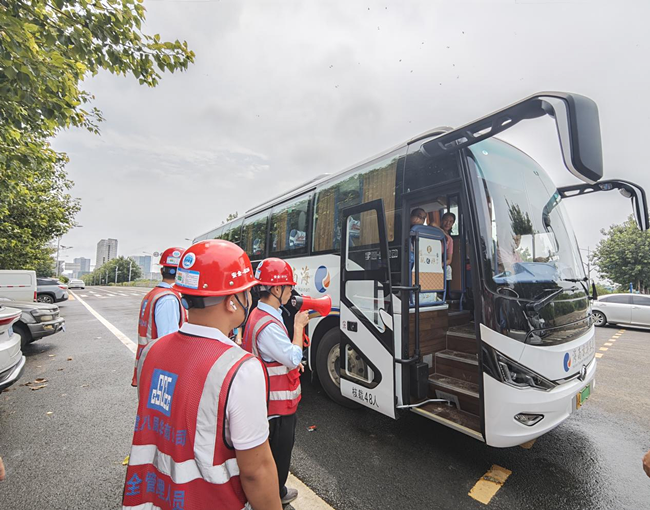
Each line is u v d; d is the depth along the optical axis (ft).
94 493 8.90
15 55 10.69
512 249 10.21
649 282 69.15
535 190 12.21
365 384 12.03
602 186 12.91
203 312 4.09
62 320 27.09
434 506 8.34
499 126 8.95
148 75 13.83
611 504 8.46
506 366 8.80
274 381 7.48
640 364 22.53
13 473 9.78
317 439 11.75
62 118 12.85
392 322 10.99
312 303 8.34
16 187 20.31
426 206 14.74
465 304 14.58
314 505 8.36
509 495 8.77
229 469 3.60
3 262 52.80
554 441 11.68
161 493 3.75
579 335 10.60
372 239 12.22
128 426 12.84
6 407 14.67
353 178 14.69
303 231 17.89
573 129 7.25
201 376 3.64
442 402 11.29
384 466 10.09
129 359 22.97
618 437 12.01
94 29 11.73
